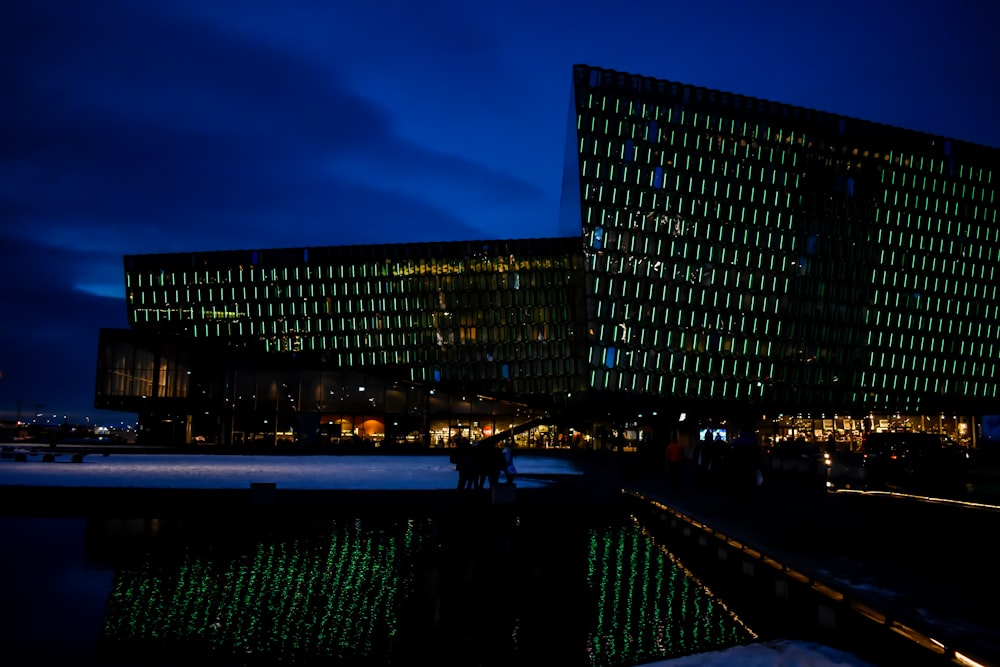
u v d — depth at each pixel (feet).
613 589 39.55
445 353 253.65
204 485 87.56
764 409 266.77
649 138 258.16
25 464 122.62
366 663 27.68
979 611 26.55
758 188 268.21
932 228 289.53
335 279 255.91
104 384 252.62
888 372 282.56
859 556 38.11
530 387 250.78
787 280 270.26
